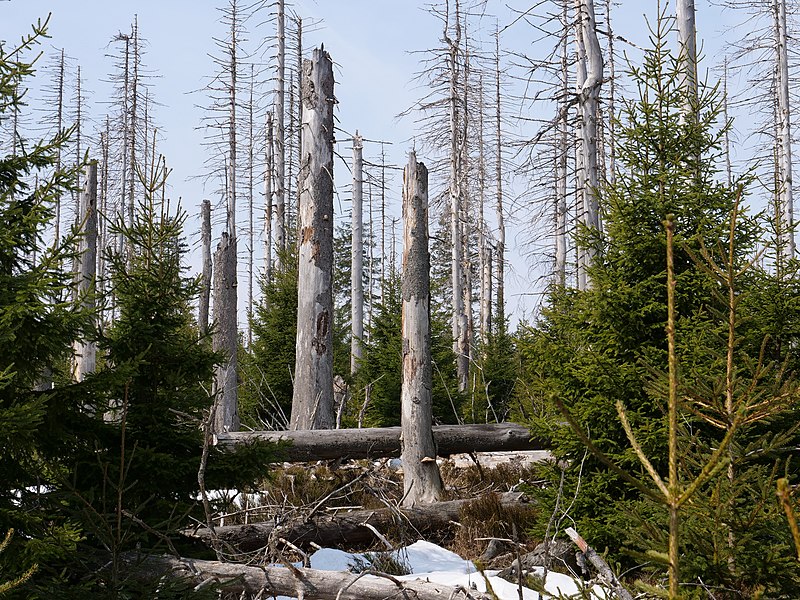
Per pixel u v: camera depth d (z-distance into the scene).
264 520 9.24
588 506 7.23
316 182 13.80
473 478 11.67
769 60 23.48
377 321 18.83
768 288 7.27
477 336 31.36
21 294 4.68
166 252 6.64
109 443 6.08
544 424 7.82
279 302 20.28
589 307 7.81
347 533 8.85
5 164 5.25
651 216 7.61
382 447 11.41
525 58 13.68
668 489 2.10
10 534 3.30
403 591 5.59
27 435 4.68
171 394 6.36
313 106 13.94
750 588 4.49
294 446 11.04
